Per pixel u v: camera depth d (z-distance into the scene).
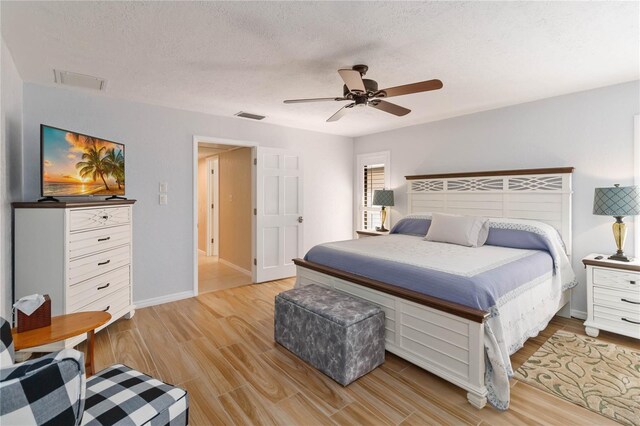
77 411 0.83
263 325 3.05
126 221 3.05
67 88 3.02
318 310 2.27
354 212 5.72
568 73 2.72
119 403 1.20
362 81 2.23
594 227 3.14
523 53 2.33
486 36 2.08
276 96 3.31
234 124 4.25
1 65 2.02
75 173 2.62
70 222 2.34
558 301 2.85
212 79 2.84
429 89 2.30
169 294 3.75
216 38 2.10
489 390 1.87
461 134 4.15
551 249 2.89
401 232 4.27
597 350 2.55
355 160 5.69
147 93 3.20
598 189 2.84
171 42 2.16
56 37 2.08
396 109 2.73
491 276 2.12
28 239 2.31
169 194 3.72
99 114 3.24
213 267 5.54
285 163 4.76
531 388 2.06
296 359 2.42
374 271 2.51
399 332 2.29
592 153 3.13
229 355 2.47
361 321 2.15
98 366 2.29
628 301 2.64
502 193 3.68
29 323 1.79
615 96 2.99
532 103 3.51
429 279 2.15
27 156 2.83
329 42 2.16
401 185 4.91
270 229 4.65
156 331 2.90
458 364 1.96
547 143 3.41
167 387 1.35
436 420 1.77
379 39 2.12
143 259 3.56
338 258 2.87
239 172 5.20
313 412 1.83
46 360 0.81
